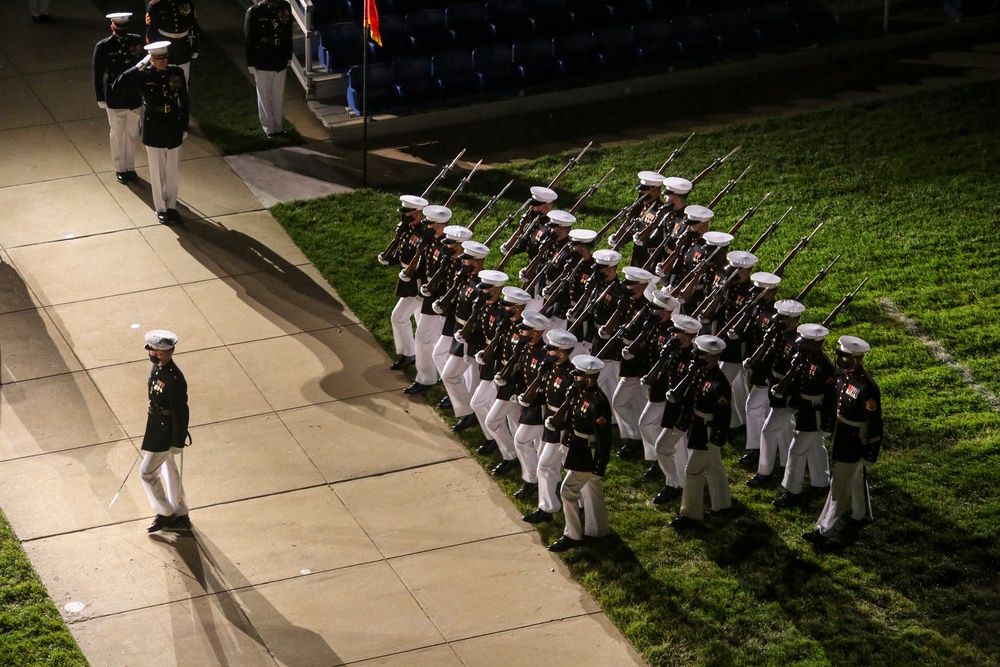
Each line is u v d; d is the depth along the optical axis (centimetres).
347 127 2756
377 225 2447
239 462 1845
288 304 2217
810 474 1784
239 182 2589
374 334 2148
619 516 1753
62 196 2517
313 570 1658
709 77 3030
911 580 1630
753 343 1856
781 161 2672
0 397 1962
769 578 1638
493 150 2736
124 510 1752
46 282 2248
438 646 1545
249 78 2997
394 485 1812
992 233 2395
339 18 2964
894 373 2027
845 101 2934
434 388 2022
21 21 3191
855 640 1539
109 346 2089
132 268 2298
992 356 2066
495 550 1698
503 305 1795
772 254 2339
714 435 1670
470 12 2984
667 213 2092
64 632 1541
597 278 1909
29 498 1762
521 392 1761
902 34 3166
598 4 3066
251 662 1513
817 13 3130
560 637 1559
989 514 1731
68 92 2891
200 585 1627
